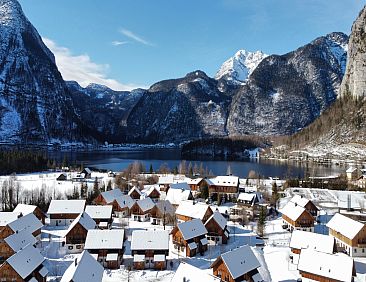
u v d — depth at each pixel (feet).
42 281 230.89
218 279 191.01
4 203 432.66
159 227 362.12
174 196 435.94
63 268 258.98
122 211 405.39
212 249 302.25
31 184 602.03
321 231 351.05
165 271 256.73
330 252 261.03
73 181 638.94
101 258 264.72
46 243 312.29
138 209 391.65
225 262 220.84
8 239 256.93
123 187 547.08
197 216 348.79
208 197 499.51
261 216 357.41
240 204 444.55
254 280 225.56
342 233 297.94
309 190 596.70
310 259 239.09
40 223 322.34
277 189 562.25
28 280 218.79
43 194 469.16
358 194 560.61
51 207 372.17
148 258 264.52
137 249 263.49
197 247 293.43
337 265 228.22
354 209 431.84
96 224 337.11
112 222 373.81
